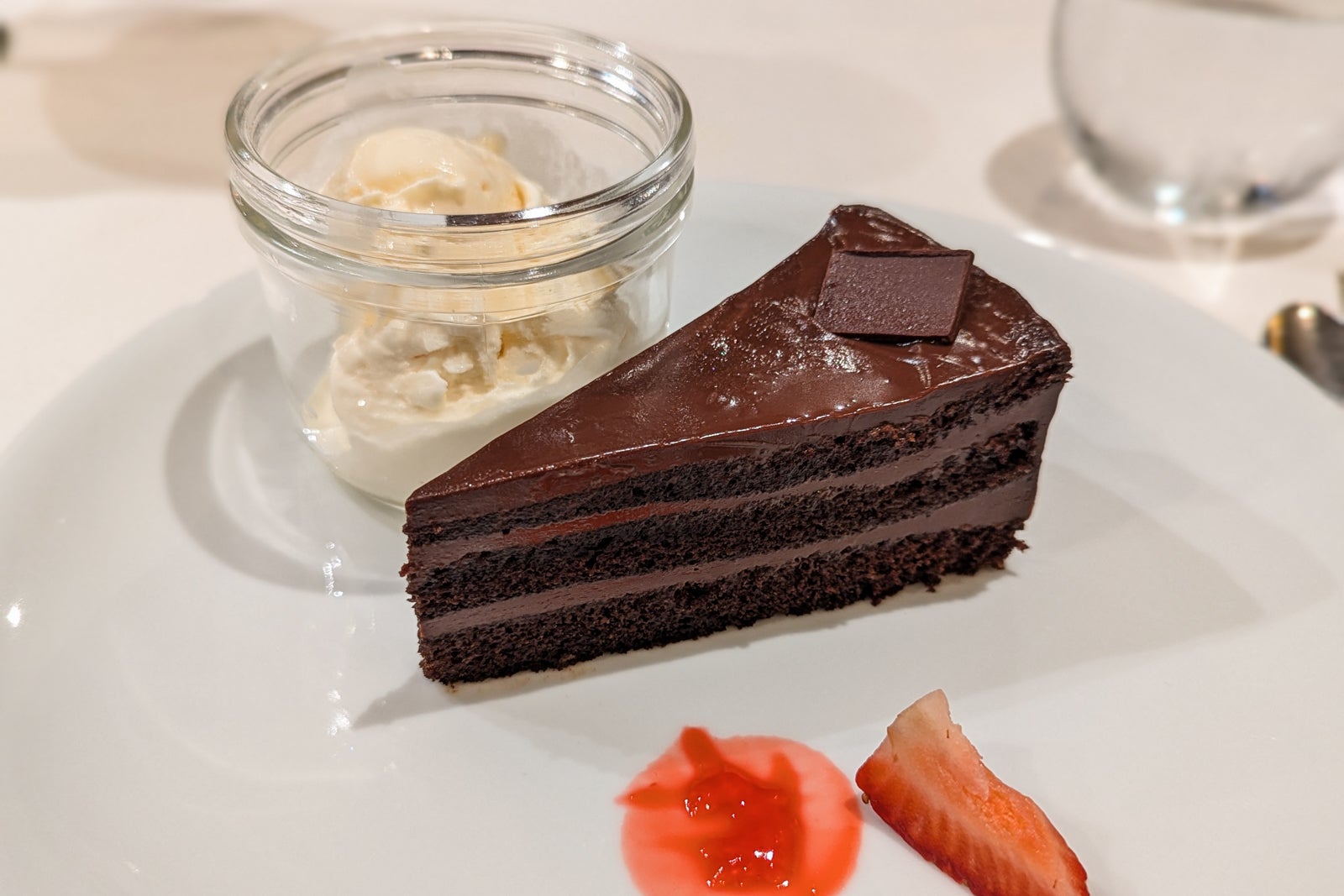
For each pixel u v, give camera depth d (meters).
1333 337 0.38
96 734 0.29
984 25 0.55
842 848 0.28
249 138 0.31
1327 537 0.32
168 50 0.50
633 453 0.30
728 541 0.31
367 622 0.31
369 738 0.29
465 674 0.31
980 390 0.31
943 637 0.32
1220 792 0.29
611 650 0.32
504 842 0.28
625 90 0.33
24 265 0.41
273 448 0.34
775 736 0.30
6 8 0.53
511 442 0.30
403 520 0.33
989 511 0.32
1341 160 0.44
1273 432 0.34
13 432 0.36
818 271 0.33
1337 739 0.29
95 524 0.32
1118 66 0.43
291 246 0.30
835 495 0.31
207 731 0.29
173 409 0.34
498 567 0.30
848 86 0.50
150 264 0.41
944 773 0.28
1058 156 0.47
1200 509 0.33
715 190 0.40
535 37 0.34
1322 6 0.43
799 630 0.32
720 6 0.55
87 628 0.30
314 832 0.28
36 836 0.27
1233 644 0.31
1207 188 0.44
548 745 0.30
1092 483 0.34
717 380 0.31
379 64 0.34
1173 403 0.35
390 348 0.30
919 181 0.45
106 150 0.45
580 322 0.31
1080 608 0.32
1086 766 0.29
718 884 0.28
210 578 0.31
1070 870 0.27
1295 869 0.27
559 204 0.29
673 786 0.29
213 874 0.27
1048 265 0.38
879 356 0.31
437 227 0.29
